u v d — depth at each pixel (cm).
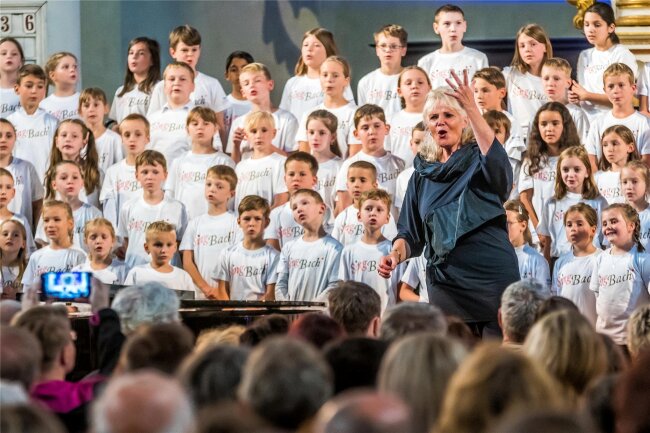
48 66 1836
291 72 1980
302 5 1970
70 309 1094
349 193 1625
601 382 579
